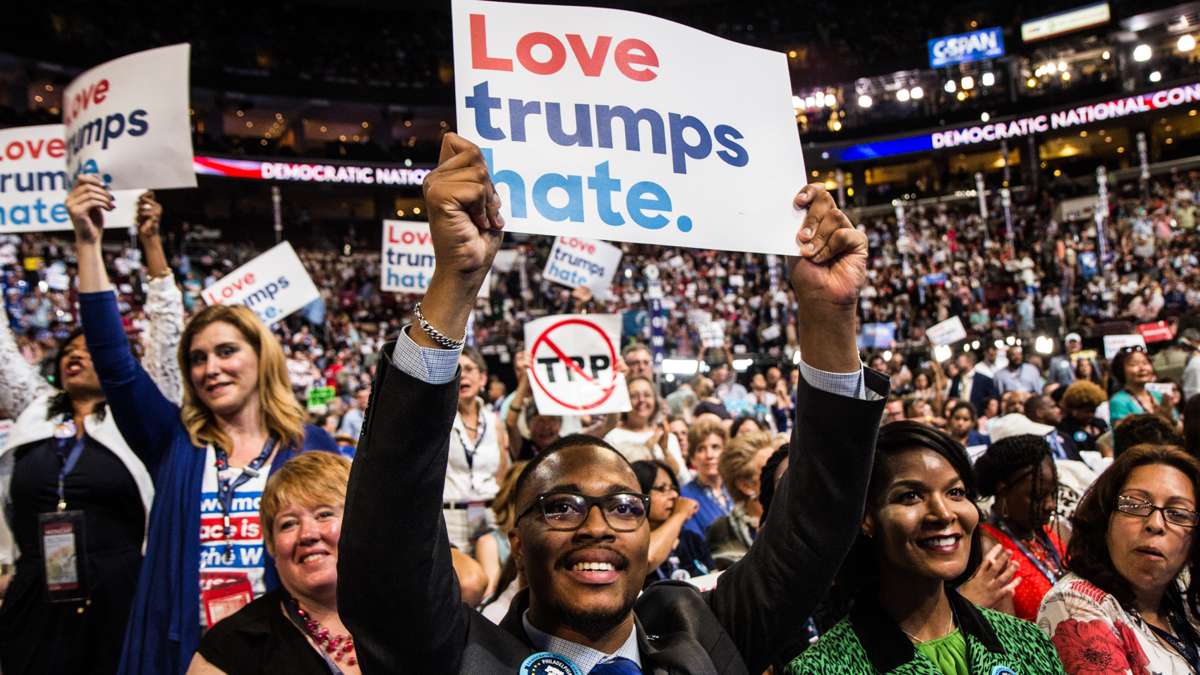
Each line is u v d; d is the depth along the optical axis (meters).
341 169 30.19
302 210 32.88
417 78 33.31
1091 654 2.48
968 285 22.97
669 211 2.05
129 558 3.39
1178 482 2.61
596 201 2.00
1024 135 30.20
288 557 2.41
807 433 2.05
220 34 31.14
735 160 2.14
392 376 1.69
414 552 1.69
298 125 33.47
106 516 3.40
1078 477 4.73
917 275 24.58
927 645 2.23
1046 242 24.08
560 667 1.81
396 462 1.67
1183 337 11.66
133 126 3.73
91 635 3.26
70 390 3.53
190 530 2.98
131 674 2.86
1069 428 6.81
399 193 34.19
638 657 1.93
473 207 1.68
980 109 29.75
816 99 30.67
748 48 2.23
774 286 24.62
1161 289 19.39
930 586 2.25
